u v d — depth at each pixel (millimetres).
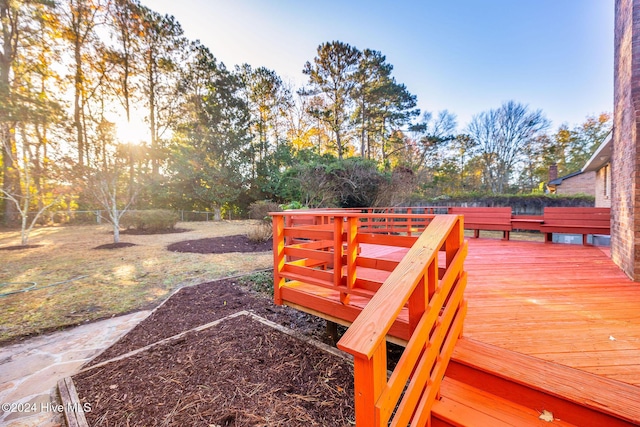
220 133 16141
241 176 16766
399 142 18594
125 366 2078
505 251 4508
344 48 16562
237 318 2873
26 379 2047
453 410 1290
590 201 10875
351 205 10328
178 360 2139
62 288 4133
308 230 2305
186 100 16125
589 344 1587
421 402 1154
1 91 7844
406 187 10695
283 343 2346
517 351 1531
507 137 20672
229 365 2061
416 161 19000
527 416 1254
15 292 3930
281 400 1699
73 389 1842
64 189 8367
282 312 3281
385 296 970
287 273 2447
